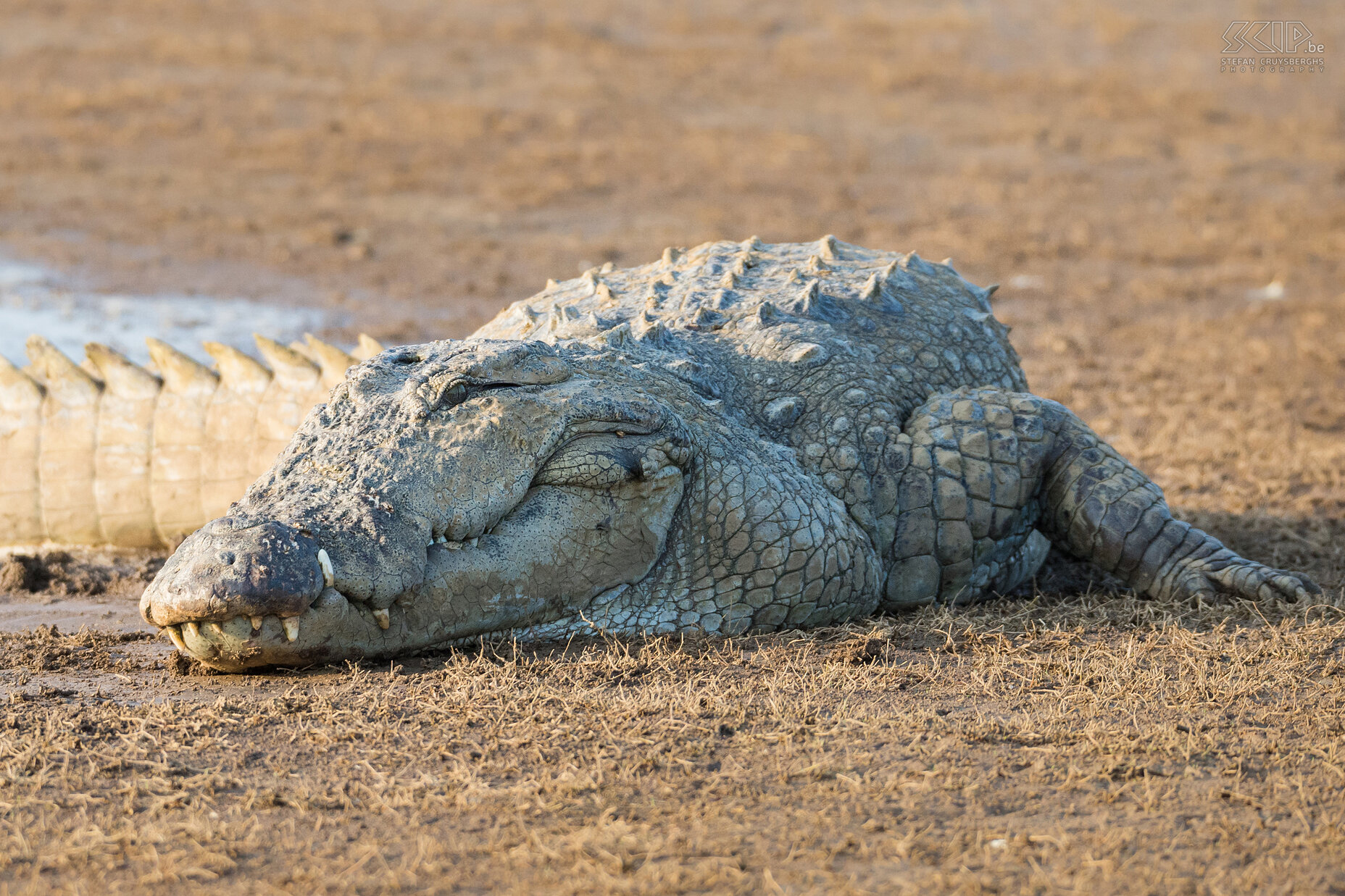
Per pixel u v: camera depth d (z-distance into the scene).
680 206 60.09
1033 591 21.47
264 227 56.06
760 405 20.14
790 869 11.66
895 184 65.06
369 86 81.94
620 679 16.22
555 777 13.39
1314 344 40.66
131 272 48.75
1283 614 18.64
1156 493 20.39
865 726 14.66
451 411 16.72
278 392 23.19
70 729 14.57
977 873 11.59
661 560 17.95
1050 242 55.09
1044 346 41.31
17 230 54.28
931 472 19.94
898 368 21.69
